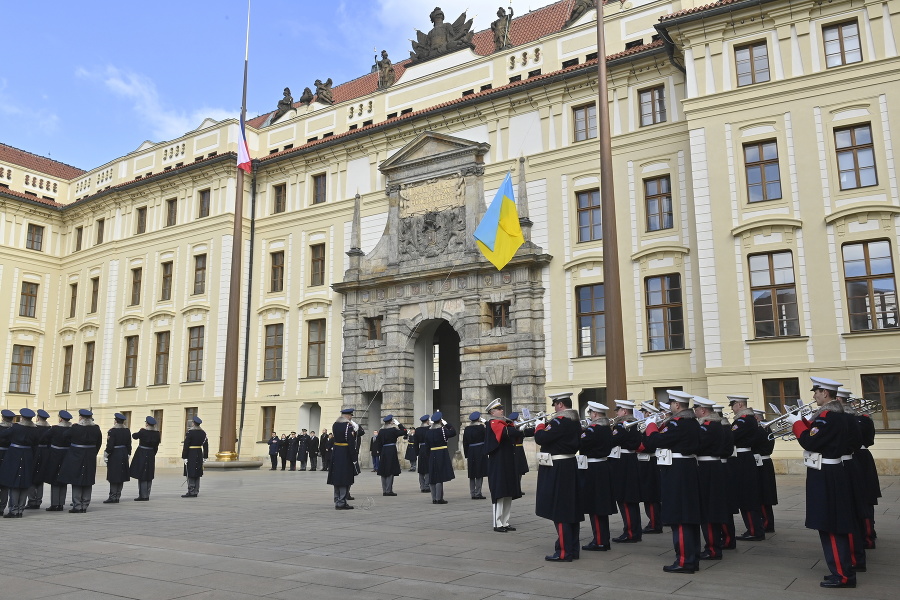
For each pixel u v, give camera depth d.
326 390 40.66
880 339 25.77
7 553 11.63
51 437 18.34
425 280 37.56
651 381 31.11
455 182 37.72
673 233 31.73
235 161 45.59
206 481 29.83
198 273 46.25
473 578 9.37
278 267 44.62
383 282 38.72
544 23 43.78
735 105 29.55
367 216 41.16
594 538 11.75
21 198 52.25
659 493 13.76
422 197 38.78
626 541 12.66
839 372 26.23
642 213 32.66
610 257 23.56
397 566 10.18
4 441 16.81
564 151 35.09
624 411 13.12
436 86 40.59
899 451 24.94
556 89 35.66
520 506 18.00
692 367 30.27
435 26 42.75
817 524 8.99
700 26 30.44
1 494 17.23
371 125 42.25
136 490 25.19
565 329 33.75
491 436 13.69
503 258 31.36
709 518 10.72
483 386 35.25
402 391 37.47
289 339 42.84
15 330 51.56
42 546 12.34
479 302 35.91
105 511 18.23
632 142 33.41
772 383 27.50
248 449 42.72
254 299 44.69
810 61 28.45
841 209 27.02
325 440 37.81
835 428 9.08
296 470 38.06
